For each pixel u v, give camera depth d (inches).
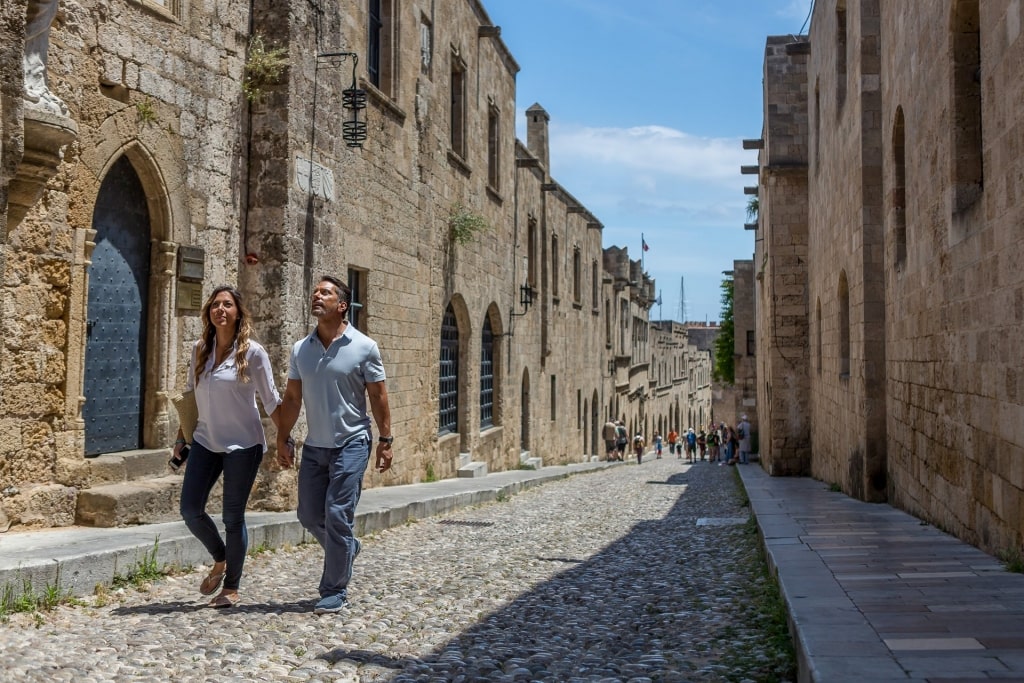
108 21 338.0
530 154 1102.4
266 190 431.2
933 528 382.9
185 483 250.1
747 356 1675.7
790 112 976.9
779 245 976.3
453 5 775.1
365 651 212.4
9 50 220.5
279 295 428.8
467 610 267.1
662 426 2807.6
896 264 479.8
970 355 331.3
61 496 315.0
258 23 434.9
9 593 232.2
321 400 256.1
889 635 185.6
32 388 306.3
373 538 423.2
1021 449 273.7
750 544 405.1
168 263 372.2
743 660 204.7
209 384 246.7
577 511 602.5
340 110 500.4
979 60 347.6
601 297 1681.8
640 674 197.8
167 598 263.1
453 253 772.0
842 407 647.8
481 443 880.9
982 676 155.3
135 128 351.6
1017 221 276.7
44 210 309.4
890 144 494.3
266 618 241.6
